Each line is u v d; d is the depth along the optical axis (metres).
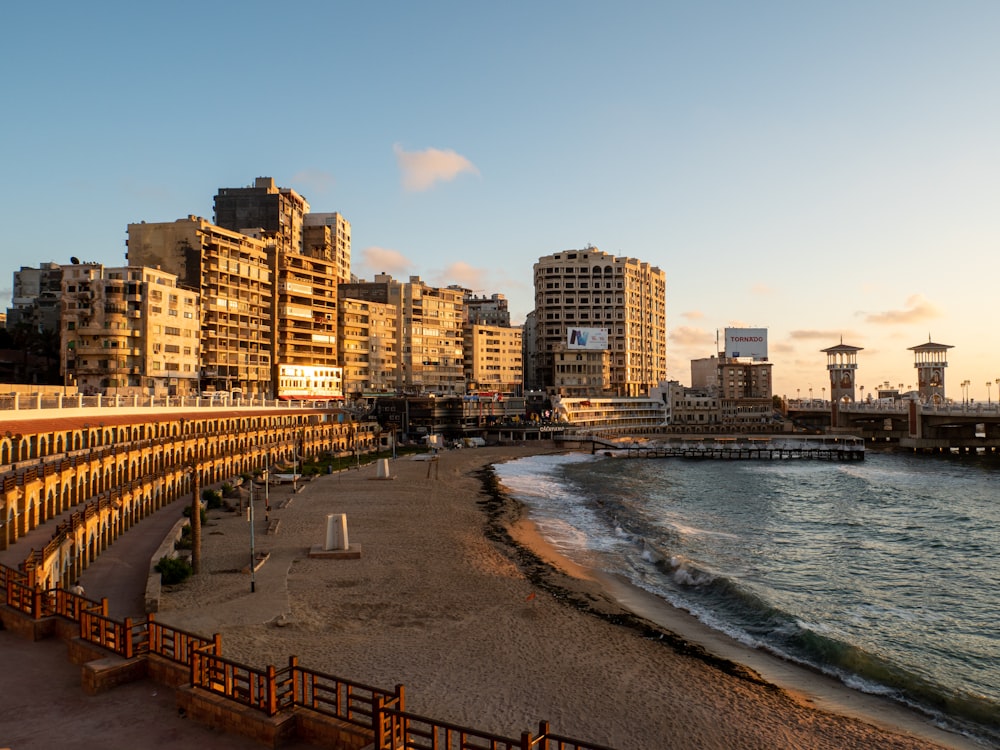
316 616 37.94
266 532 59.84
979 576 54.28
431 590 44.22
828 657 35.09
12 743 16.62
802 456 169.25
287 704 17.58
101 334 113.50
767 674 32.91
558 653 34.31
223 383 143.50
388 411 180.62
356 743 16.14
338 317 193.25
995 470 142.00
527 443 183.62
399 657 32.78
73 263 130.38
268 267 165.25
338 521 52.91
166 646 20.61
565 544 62.53
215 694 17.94
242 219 195.25
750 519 79.75
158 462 75.56
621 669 32.66
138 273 117.31
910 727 27.95
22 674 20.48
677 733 26.61
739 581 50.69
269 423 124.75
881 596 48.12
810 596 47.75
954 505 92.56
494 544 60.19
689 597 46.19
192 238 139.75
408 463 128.12
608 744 25.56
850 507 90.00
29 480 43.88
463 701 28.47
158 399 90.94
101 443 70.69
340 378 177.00
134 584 41.59
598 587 47.44
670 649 35.72
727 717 28.09
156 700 18.92
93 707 18.47
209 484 86.62
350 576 46.72
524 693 29.53
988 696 31.28
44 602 24.34
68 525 41.06
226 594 41.03
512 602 42.47
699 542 65.00
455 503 83.00
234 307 149.38
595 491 102.19
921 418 195.88
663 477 124.06
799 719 28.16
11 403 59.00
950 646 38.09
